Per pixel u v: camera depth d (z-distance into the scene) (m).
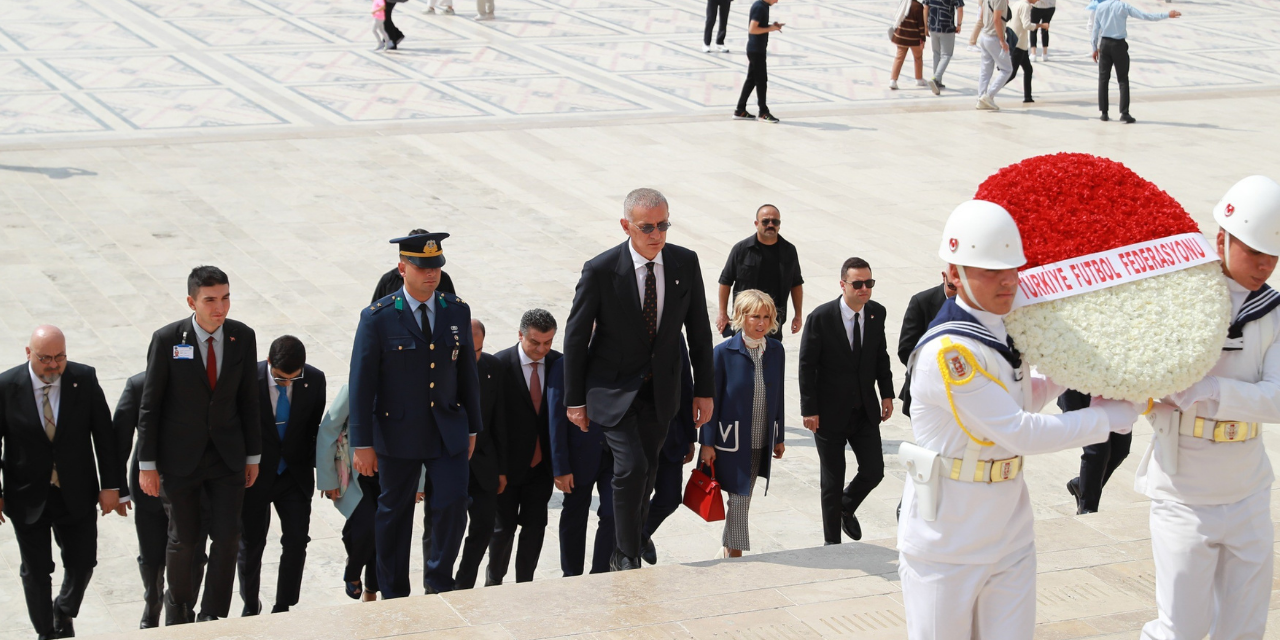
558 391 9.74
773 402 10.45
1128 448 11.27
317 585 11.07
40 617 9.75
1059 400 10.48
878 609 7.70
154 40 35.84
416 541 11.87
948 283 5.49
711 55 36.66
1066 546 8.95
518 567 10.66
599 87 32.06
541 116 28.86
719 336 16.95
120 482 9.93
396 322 8.96
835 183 24.16
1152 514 6.64
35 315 16.34
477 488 10.00
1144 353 5.40
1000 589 5.60
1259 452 6.41
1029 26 31.23
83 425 9.70
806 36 40.25
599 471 9.95
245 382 9.34
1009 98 32.53
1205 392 5.95
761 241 13.84
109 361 15.05
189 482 9.26
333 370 15.02
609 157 25.53
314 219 20.91
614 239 20.48
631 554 8.52
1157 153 26.78
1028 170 5.77
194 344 9.08
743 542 10.40
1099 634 7.46
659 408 8.41
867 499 12.90
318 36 37.28
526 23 40.44
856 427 11.34
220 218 20.75
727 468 10.26
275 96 29.78
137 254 18.83
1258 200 5.99
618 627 7.38
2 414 9.59
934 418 5.50
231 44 35.62
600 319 8.34
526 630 7.30
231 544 9.55
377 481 10.15
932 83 32.81
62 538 9.85
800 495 12.97
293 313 16.81
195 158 24.39
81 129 26.30
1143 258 5.61
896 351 16.50
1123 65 29.39
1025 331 5.45
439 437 9.12
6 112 27.41
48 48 34.12
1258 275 6.14
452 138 26.62
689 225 21.20
